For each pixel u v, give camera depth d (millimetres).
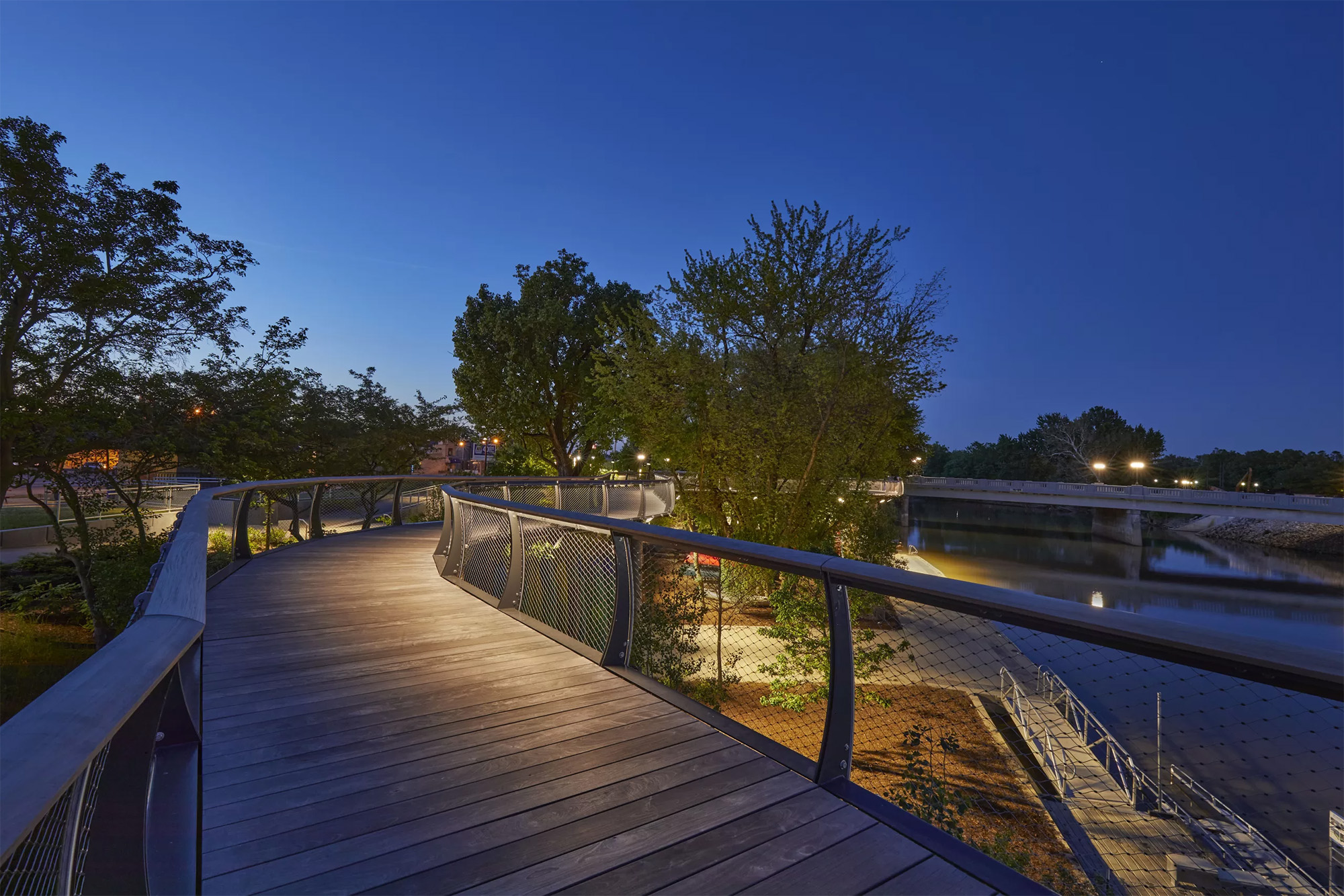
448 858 1989
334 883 1859
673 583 4348
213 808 2266
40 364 14273
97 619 15836
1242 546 59781
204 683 3631
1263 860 6164
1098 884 4176
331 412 27703
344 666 3965
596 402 28625
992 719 6801
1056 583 40344
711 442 14414
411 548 9539
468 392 31234
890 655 8516
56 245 13945
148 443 16219
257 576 7043
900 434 16484
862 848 2043
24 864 791
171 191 16266
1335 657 1283
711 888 1841
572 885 1857
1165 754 8828
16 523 22000
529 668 3922
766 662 7414
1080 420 106125
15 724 838
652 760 2676
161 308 16469
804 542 14352
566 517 4375
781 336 14430
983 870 1914
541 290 31516
